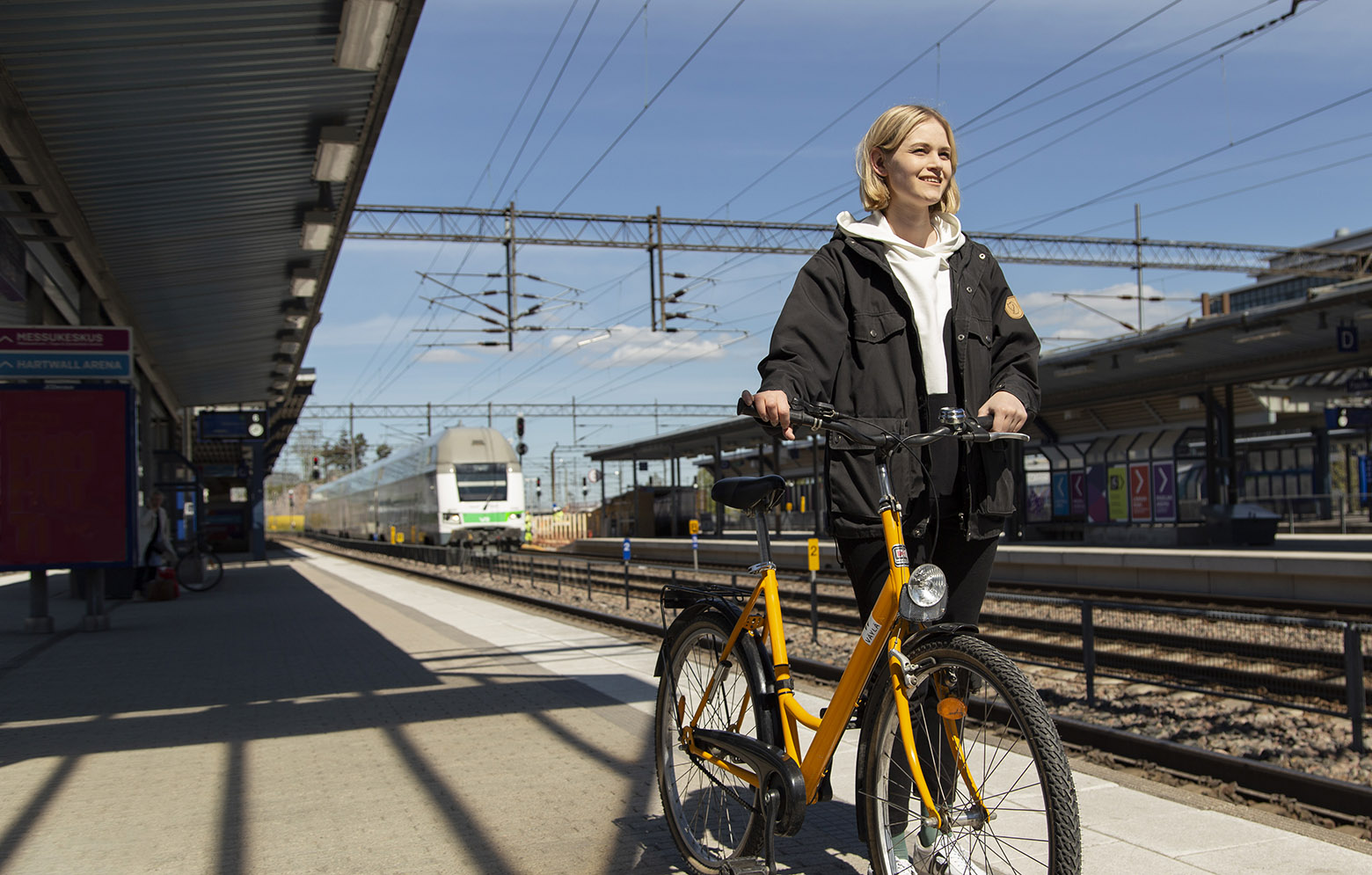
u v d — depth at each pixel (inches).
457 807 170.7
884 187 120.0
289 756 211.5
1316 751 220.7
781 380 109.6
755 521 130.9
